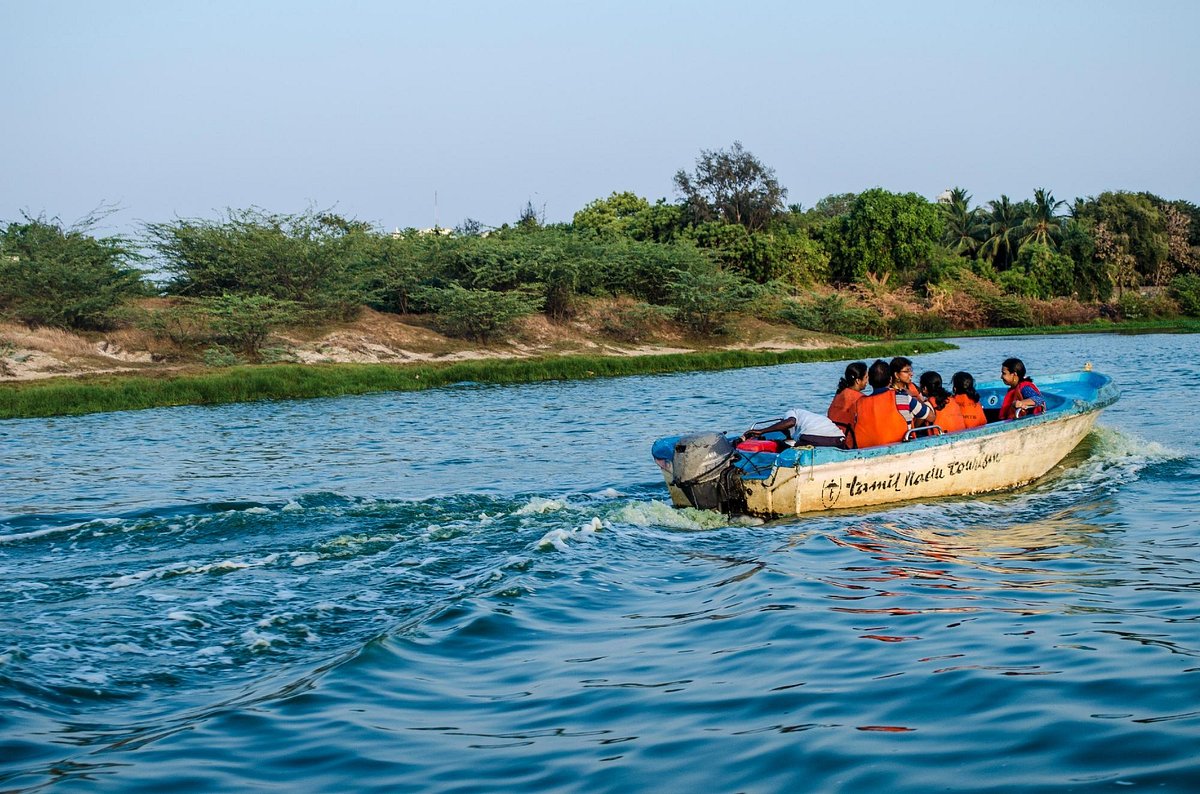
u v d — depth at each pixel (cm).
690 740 505
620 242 5703
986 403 1595
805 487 1116
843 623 700
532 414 2503
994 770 446
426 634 718
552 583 862
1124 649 604
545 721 546
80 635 752
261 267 4297
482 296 4528
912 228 7544
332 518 1182
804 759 471
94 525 1150
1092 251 8500
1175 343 5144
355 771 488
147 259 4103
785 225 7738
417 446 1939
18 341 3603
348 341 4247
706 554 991
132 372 3431
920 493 1203
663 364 4162
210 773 491
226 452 1900
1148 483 1270
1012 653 608
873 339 6041
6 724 568
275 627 771
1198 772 426
